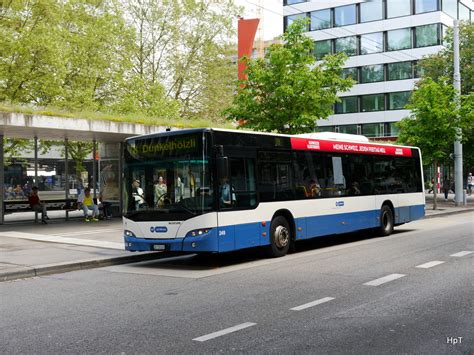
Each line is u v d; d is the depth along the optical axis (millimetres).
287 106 23109
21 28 26453
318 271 10648
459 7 56844
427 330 6180
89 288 9648
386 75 56812
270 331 6281
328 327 6398
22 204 21844
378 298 7953
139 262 13227
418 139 28359
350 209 15859
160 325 6727
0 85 26766
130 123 21859
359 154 16562
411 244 14836
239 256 13695
